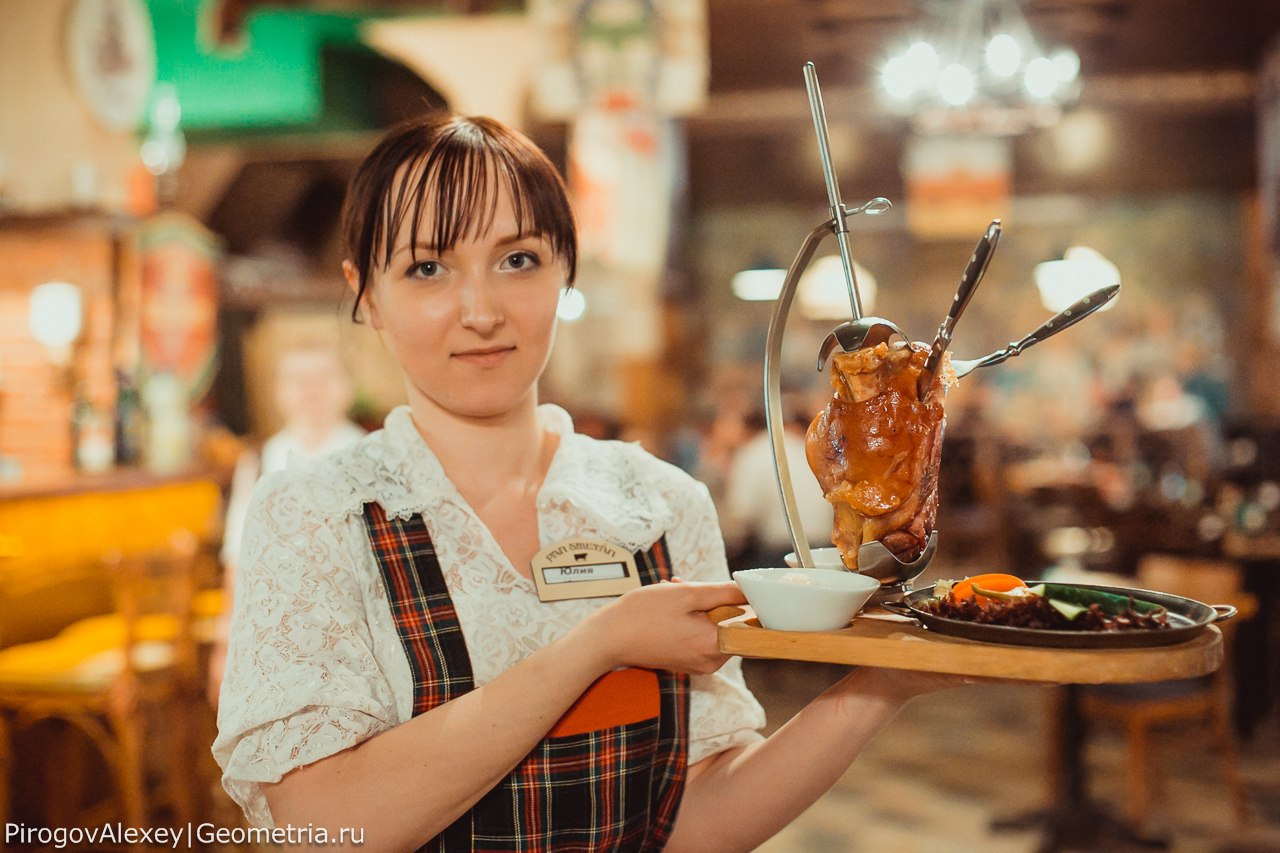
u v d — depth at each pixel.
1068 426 11.40
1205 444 8.95
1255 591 4.77
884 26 7.65
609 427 5.61
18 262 5.30
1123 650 0.89
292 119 7.29
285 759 0.98
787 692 5.56
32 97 5.34
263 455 3.61
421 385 1.15
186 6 7.14
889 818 3.98
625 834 1.13
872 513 1.07
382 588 1.11
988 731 5.05
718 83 8.98
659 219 6.68
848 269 1.10
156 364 6.09
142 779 3.37
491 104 7.29
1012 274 11.85
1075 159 10.11
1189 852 3.66
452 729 0.99
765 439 5.40
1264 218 9.22
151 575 3.41
